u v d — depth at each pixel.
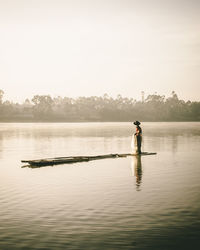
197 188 12.97
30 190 12.92
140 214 9.66
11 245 7.59
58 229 8.53
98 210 10.08
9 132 74.38
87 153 27.30
